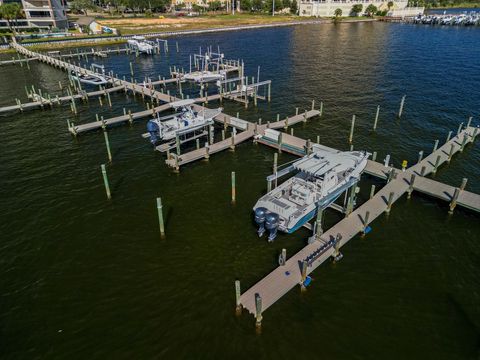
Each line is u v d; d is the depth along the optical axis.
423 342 20.38
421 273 25.05
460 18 163.12
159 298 23.16
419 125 48.94
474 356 19.59
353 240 27.80
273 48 109.00
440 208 31.17
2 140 45.38
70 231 29.16
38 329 21.20
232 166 38.88
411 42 115.69
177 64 90.31
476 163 38.25
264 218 26.64
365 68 81.31
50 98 58.53
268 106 57.84
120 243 27.88
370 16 196.25
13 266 25.73
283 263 24.30
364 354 19.77
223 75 72.81
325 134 46.34
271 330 20.98
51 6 131.25
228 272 25.08
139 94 63.16
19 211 31.52
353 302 22.86
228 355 19.67
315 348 20.06
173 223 30.03
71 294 23.52
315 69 81.50
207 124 44.22
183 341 20.44
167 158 40.25
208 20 176.50
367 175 36.25
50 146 43.59
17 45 103.88
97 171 37.88
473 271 25.22
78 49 107.56
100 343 20.39
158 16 186.38
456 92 62.81
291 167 30.80
